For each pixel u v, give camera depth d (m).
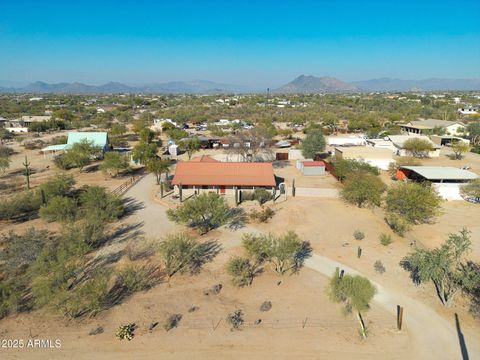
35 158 76.06
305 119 146.88
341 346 21.83
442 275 25.77
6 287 25.83
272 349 21.53
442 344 22.06
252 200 48.62
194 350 21.38
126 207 46.31
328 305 25.97
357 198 46.41
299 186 56.00
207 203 37.47
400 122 134.62
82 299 24.53
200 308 25.47
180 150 85.94
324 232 39.09
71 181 50.38
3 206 40.50
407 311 25.31
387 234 38.69
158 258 32.56
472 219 43.50
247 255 33.38
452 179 51.72
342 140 89.88
